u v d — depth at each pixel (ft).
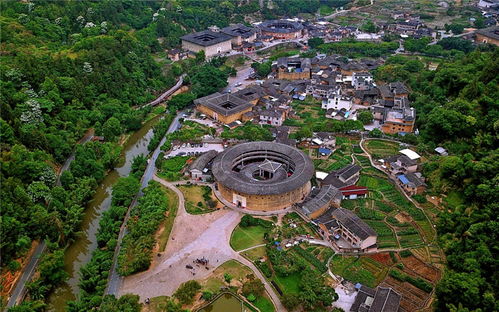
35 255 423.64
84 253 456.45
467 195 433.89
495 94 575.38
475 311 306.35
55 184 524.52
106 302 356.18
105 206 533.55
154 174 569.23
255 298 372.99
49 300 396.37
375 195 510.99
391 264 405.59
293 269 393.91
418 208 482.69
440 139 583.99
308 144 631.97
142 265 404.36
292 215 482.69
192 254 430.20
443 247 394.32
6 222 398.83
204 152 618.03
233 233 457.68
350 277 391.86
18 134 531.50
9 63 650.84
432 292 370.12
